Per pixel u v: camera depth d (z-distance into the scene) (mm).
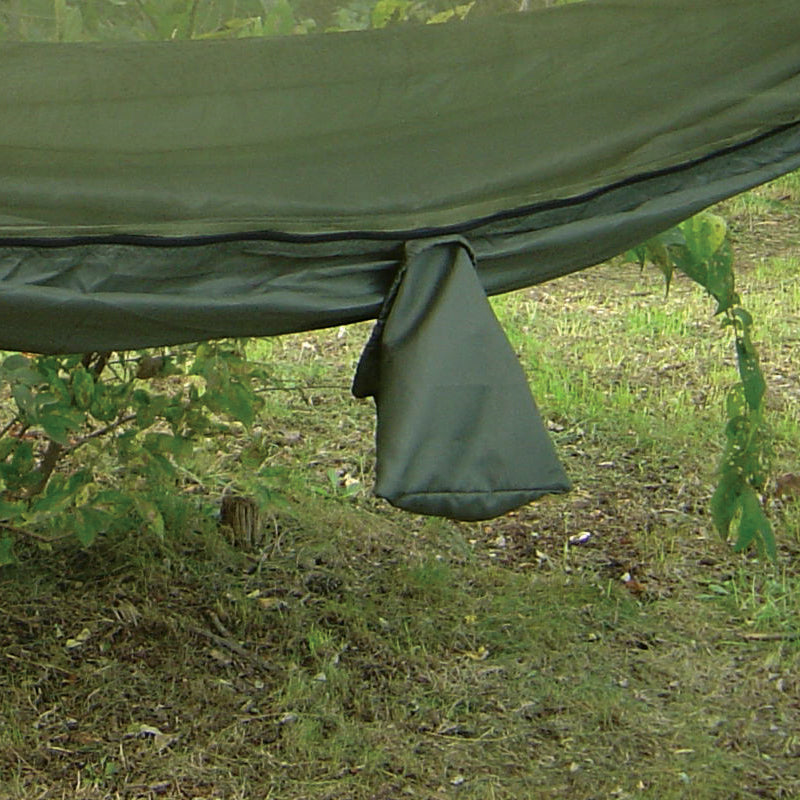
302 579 5125
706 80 2850
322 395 7008
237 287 2699
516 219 2824
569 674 4547
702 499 5945
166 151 2627
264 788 3898
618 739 4172
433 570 5195
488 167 2793
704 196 2920
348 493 5875
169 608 4840
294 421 6645
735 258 10289
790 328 8344
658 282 9531
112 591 4891
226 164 2674
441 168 2771
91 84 2547
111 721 4188
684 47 2811
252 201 2691
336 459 6242
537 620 4883
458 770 4012
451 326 2672
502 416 2635
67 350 2672
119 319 2631
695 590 5168
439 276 2742
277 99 2635
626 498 5973
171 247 2639
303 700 4328
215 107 2613
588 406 6934
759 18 2801
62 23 2730
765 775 3990
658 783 3936
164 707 4270
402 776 3977
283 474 4738
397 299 2707
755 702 4391
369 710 4316
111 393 4309
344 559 5312
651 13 2781
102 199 2625
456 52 2697
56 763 3969
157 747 4066
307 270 2729
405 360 2650
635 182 2885
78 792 3838
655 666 4602
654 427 6668
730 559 5406
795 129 2947
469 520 2641
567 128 2824
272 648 4664
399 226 2744
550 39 2754
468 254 2742
